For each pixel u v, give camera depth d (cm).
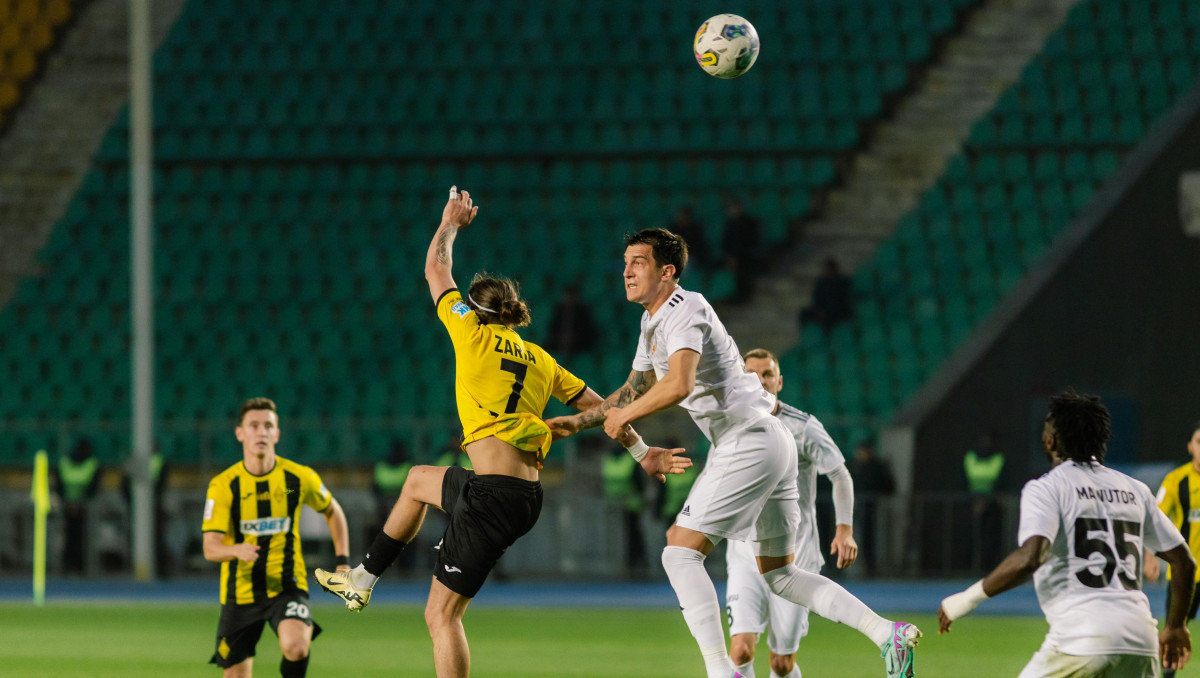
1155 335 7206
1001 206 8656
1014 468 7075
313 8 10675
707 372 2452
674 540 2483
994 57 9844
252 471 2744
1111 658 1861
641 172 9394
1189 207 7231
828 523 6538
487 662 3825
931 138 9438
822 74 9781
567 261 8856
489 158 9575
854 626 2470
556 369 2484
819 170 9250
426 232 9125
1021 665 3750
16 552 7019
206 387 8262
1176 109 7588
